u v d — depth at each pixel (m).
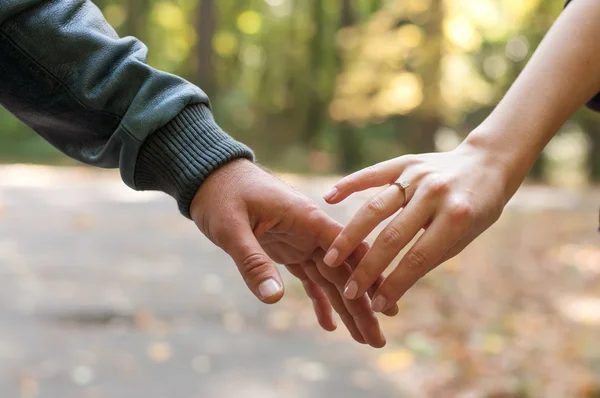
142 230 6.86
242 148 1.42
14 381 3.07
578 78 1.47
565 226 8.68
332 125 19.75
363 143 19.17
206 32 19.27
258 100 20.09
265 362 3.47
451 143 20.14
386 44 16.58
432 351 3.70
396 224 1.38
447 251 1.43
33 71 1.42
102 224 7.11
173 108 1.38
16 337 3.62
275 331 3.96
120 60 1.44
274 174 1.47
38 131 1.53
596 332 4.24
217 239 1.35
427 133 17.31
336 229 1.40
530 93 1.47
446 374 3.40
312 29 20.11
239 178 1.39
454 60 17.12
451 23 16.47
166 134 1.40
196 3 20.94
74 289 4.57
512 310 4.68
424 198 1.38
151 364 3.36
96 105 1.41
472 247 6.92
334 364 3.48
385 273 4.93
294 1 20.84
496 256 6.51
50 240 6.14
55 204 8.40
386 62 16.64
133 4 19.83
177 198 1.41
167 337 3.76
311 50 20.11
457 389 3.24
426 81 16.55
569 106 1.47
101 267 5.23
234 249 1.33
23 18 1.40
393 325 4.18
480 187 1.40
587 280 5.71
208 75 19.39
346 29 17.88
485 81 19.78
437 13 16.31
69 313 4.05
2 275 4.83
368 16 20.41
